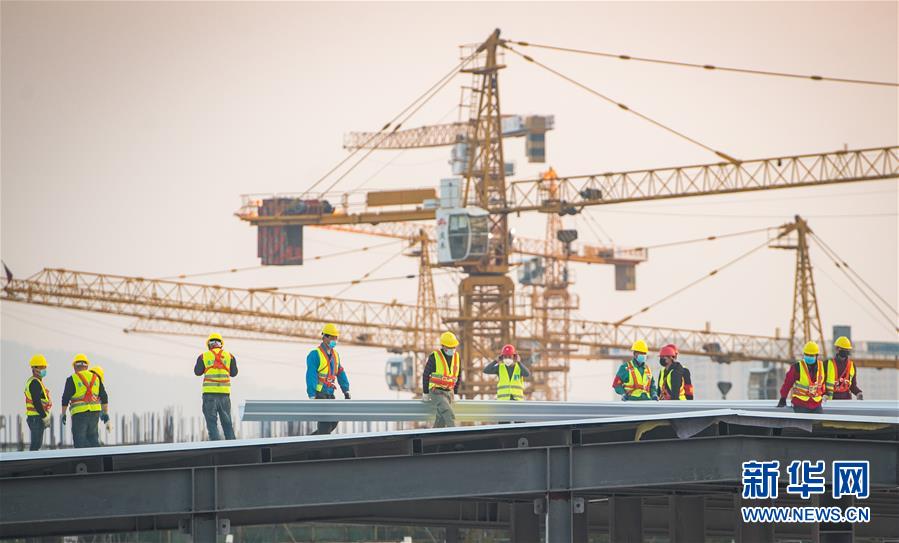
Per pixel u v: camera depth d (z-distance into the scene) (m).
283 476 73.38
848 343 92.69
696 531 100.75
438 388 86.50
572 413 90.00
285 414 87.75
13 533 75.88
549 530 76.06
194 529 71.81
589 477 76.38
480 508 98.00
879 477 79.31
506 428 74.69
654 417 76.31
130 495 71.19
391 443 77.88
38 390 92.69
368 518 94.88
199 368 92.00
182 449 70.31
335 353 89.44
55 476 70.31
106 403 92.06
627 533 104.38
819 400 86.69
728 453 77.62
